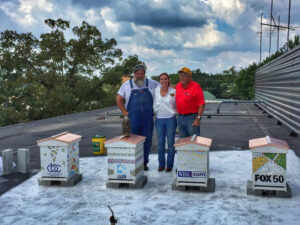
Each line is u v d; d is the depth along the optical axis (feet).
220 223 12.62
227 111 72.38
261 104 71.87
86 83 125.80
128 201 15.38
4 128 52.95
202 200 15.31
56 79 120.57
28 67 122.31
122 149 17.10
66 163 17.83
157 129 20.77
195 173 16.47
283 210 13.80
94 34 120.98
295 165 21.27
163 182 18.48
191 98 19.27
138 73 20.11
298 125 31.17
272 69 53.21
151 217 13.37
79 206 14.84
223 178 18.94
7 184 18.99
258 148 15.43
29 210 14.51
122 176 17.33
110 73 129.39
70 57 124.06
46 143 17.81
